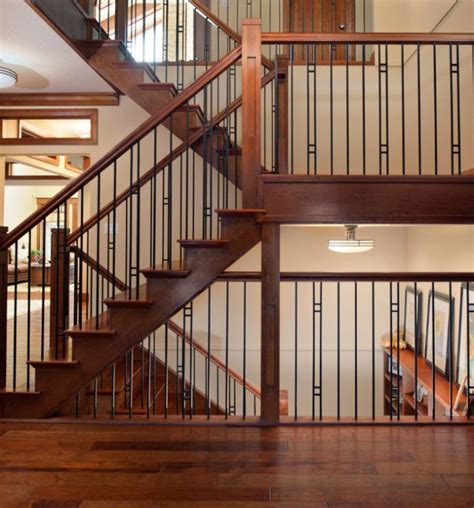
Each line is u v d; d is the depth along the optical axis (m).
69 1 3.25
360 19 4.87
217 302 4.65
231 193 4.43
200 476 1.94
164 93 3.63
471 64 3.18
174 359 4.60
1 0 2.69
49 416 2.57
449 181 2.58
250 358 4.64
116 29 3.88
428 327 3.82
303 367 4.71
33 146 4.56
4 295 2.64
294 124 4.37
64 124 5.31
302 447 2.22
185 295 2.56
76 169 7.75
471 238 3.37
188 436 2.35
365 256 4.70
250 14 4.98
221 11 5.02
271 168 4.14
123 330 2.55
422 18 4.02
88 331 2.52
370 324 4.69
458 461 2.08
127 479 1.92
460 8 3.36
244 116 2.59
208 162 4.11
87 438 2.32
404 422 2.51
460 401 2.87
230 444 2.25
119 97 4.49
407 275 2.48
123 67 3.63
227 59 2.59
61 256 3.22
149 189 4.46
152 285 2.56
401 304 4.62
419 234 4.30
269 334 2.54
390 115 4.33
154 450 2.19
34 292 8.48
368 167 4.34
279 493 1.81
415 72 4.17
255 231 2.58
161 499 1.77
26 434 2.37
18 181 8.16
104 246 4.53
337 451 2.18
